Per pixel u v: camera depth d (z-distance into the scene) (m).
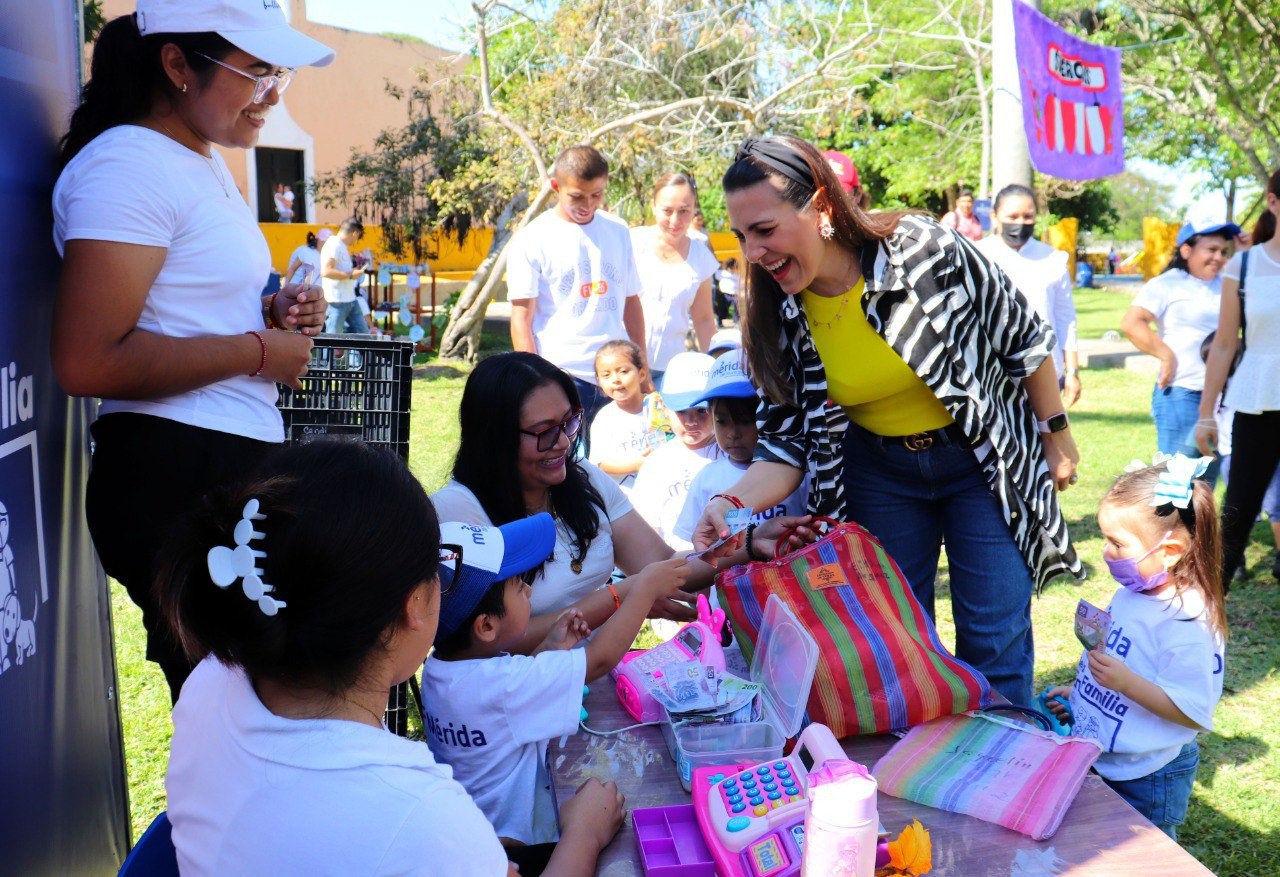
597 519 2.62
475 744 1.97
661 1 12.38
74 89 2.30
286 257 16.94
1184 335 5.00
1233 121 15.02
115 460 2.10
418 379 11.44
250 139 2.25
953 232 2.37
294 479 1.21
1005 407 2.47
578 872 1.59
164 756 3.37
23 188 1.95
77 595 2.19
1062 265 5.35
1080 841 1.66
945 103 21.11
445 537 1.92
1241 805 3.14
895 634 2.10
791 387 2.58
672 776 1.90
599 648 2.17
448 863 1.21
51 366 2.08
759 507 2.57
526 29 13.80
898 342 2.34
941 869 1.58
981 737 1.96
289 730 1.24
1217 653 2.32
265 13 2.09
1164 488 2.29
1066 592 4.82
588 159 4.54
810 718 1.99
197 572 1.20
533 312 4.85
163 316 2.11
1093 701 2.47
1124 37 14.90
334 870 1.19
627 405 4.46
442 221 15.00
